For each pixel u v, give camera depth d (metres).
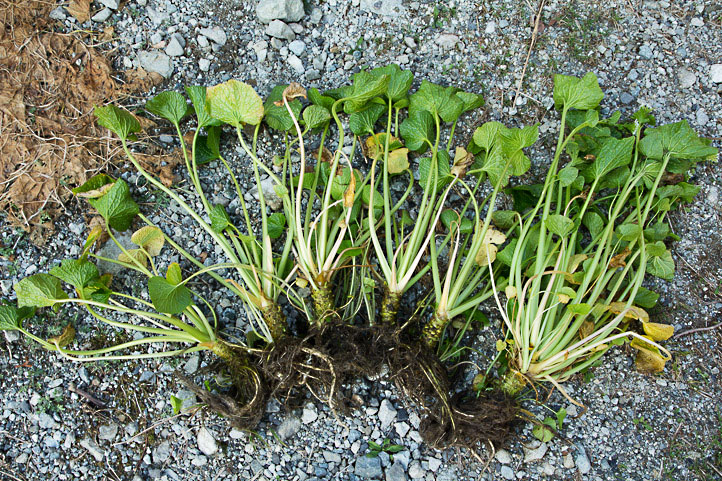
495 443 1.38
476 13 1.51
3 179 1.40
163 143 1.44
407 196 1.45
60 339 1.34
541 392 1.42
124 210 1.36
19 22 1.43
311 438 1.39
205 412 1.38
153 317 1.33
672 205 1.46
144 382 1.39
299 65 1.47
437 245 1.44
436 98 1.41
